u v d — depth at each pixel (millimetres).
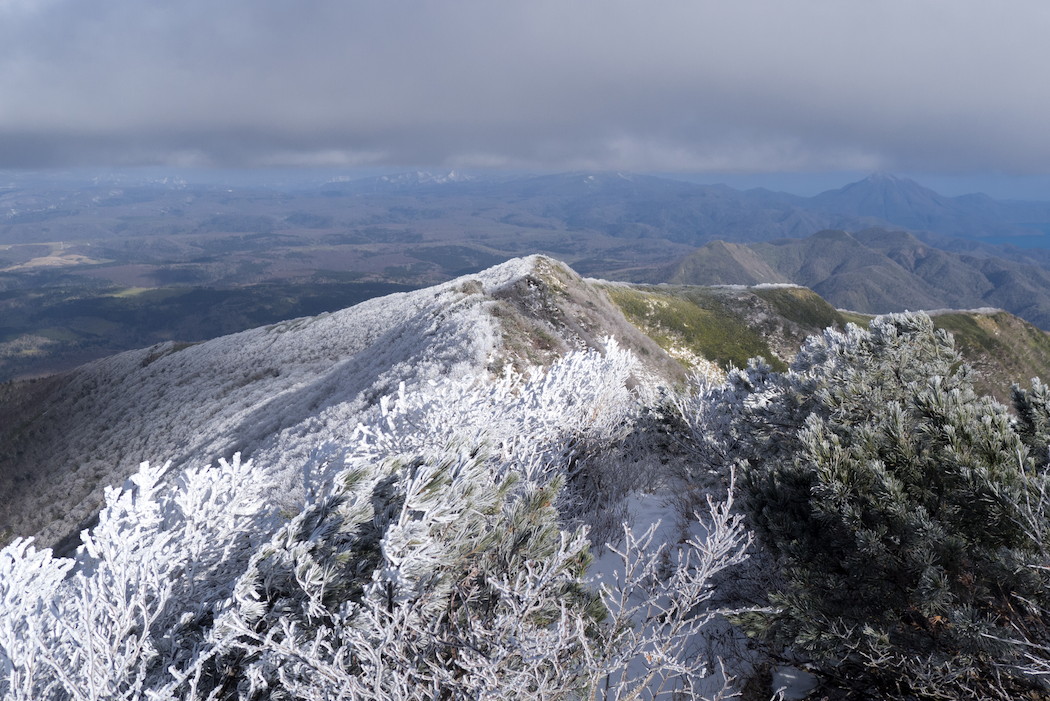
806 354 7828
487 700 2559
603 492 7570
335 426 16062
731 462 6863
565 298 35406
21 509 35188
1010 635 3090
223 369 43969
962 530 3750
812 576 3857
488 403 7246
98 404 49625
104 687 2654
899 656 3396
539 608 2967
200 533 3521
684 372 34562
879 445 4387
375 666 2662
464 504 3391
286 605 3170
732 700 3738
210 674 3000
